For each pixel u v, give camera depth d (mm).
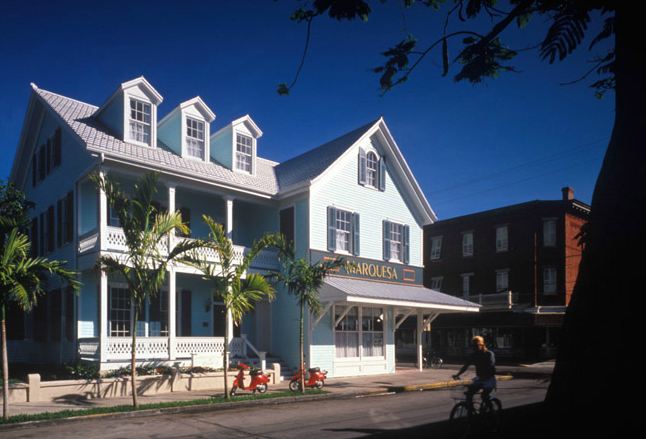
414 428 11008
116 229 18453
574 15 4398
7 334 24281
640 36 3799
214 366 19578
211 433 10734
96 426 11602
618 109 3953
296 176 24984
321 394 17016
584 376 3676
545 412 3873
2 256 12047
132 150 19891
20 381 16109
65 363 18625
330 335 23000
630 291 3580
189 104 22203
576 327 3830
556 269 38250
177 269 19703
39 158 24297
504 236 41219
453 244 44594
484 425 9664
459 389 19922
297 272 17406
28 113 24062
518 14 5375
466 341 41688
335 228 23562
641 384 3420
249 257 16422
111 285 20266
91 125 20859
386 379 22422
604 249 3787
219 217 24203
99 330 17344
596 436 3514
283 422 12070
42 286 22031
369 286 23812
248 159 24469
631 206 3697
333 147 26438
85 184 20422
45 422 11750
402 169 27203
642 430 3367
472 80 5910
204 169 21828
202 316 22859
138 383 16656
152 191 14508
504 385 20750
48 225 22734
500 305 38469
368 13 5523
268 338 23703
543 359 37062
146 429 11211
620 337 3557
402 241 27078
